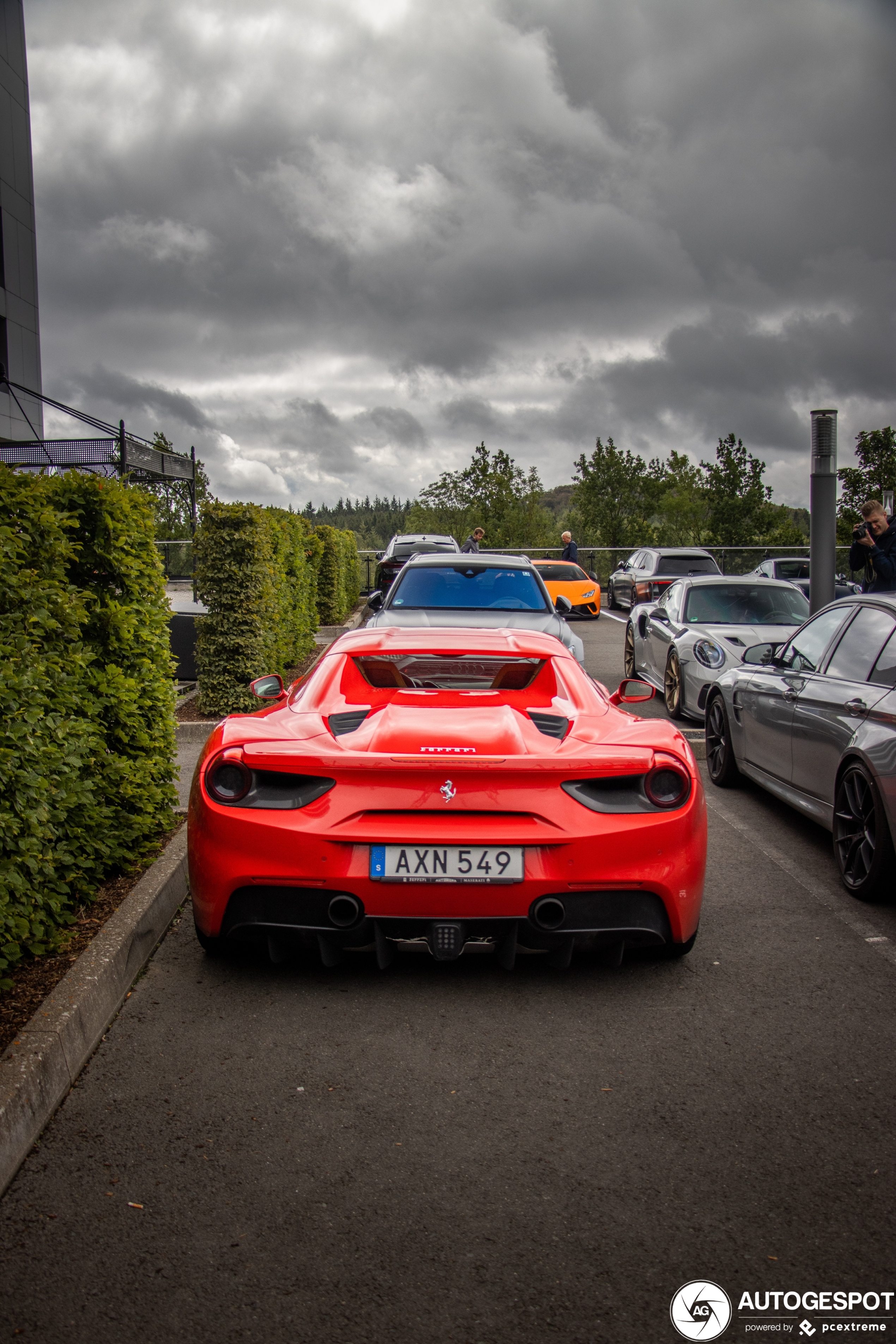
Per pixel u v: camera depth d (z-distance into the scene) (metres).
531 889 3.18
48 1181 2.32
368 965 3.67
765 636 8.50
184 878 4.41
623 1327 1.87
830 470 9.55
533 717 3.75
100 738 4.36
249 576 8.96
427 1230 2.15
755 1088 2.80
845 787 4.69
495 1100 2.72
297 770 3.22
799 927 4.17
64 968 3.23
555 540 80.38
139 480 18.56
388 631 4.62
